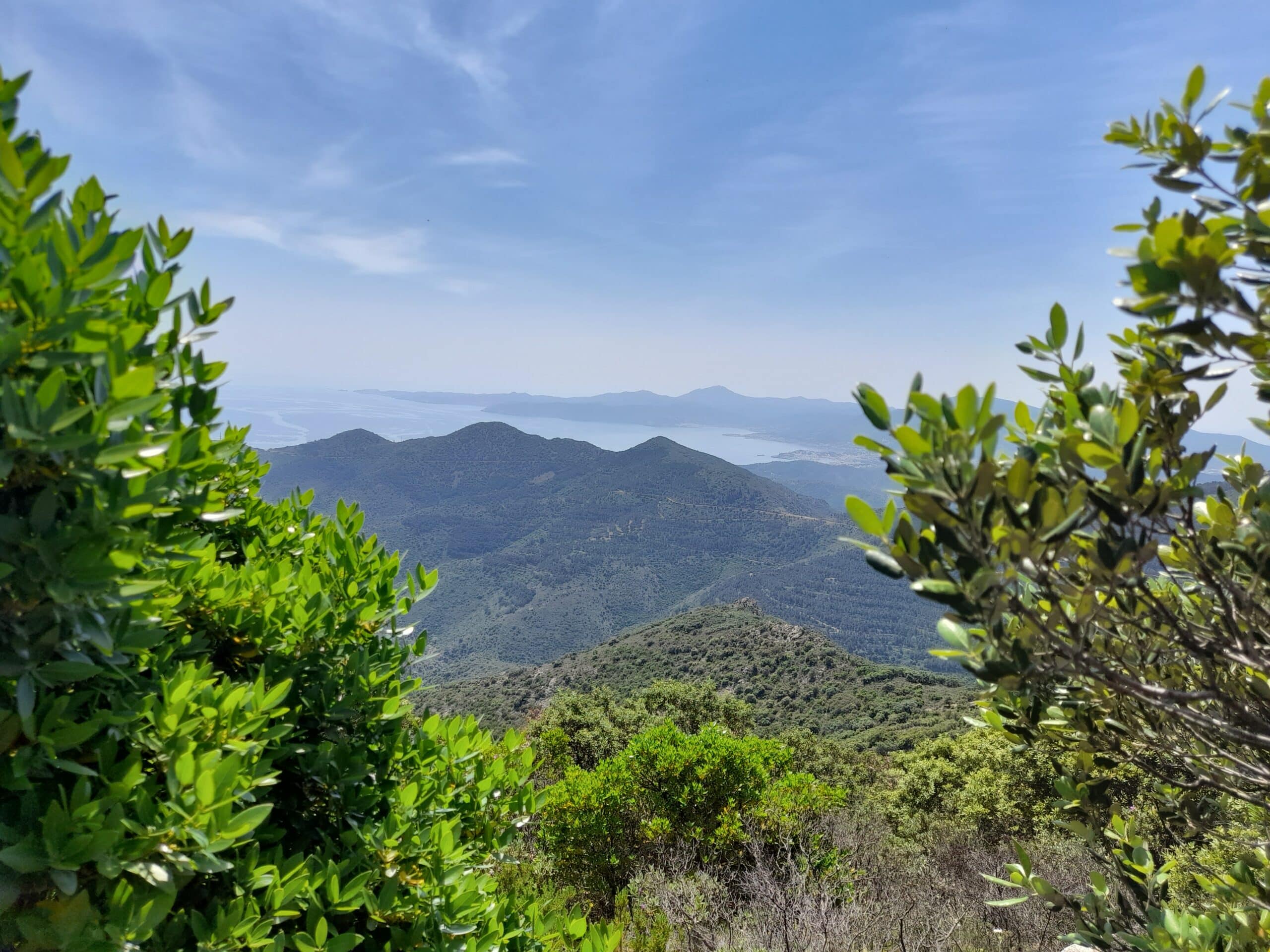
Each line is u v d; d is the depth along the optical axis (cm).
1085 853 650
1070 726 173
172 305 139
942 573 107
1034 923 498
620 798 684
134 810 127
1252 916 158
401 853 184
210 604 189
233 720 151
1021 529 110
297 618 201
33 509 99
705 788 691
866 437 112
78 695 128
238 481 259
